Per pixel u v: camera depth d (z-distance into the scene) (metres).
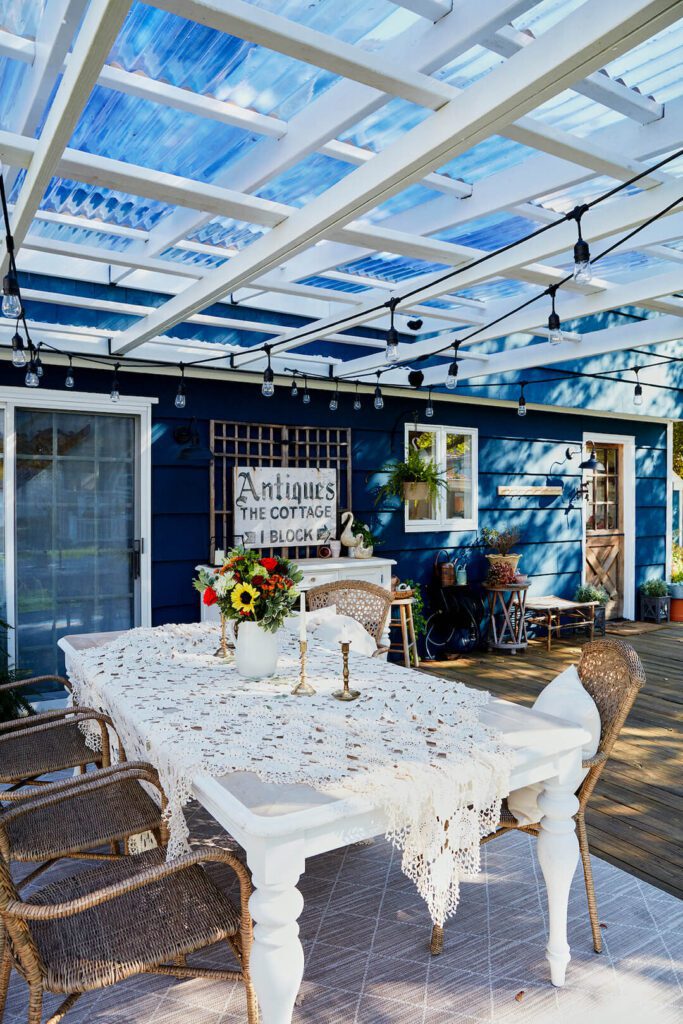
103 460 4.66
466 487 6.50
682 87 1.97
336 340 4.49
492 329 4.05
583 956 2.18
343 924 2.36
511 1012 1.94
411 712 2.15
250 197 2.27
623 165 2.09
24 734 2.34
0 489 4.30
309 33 1.45
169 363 4.54
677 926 2.33
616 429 7.79
